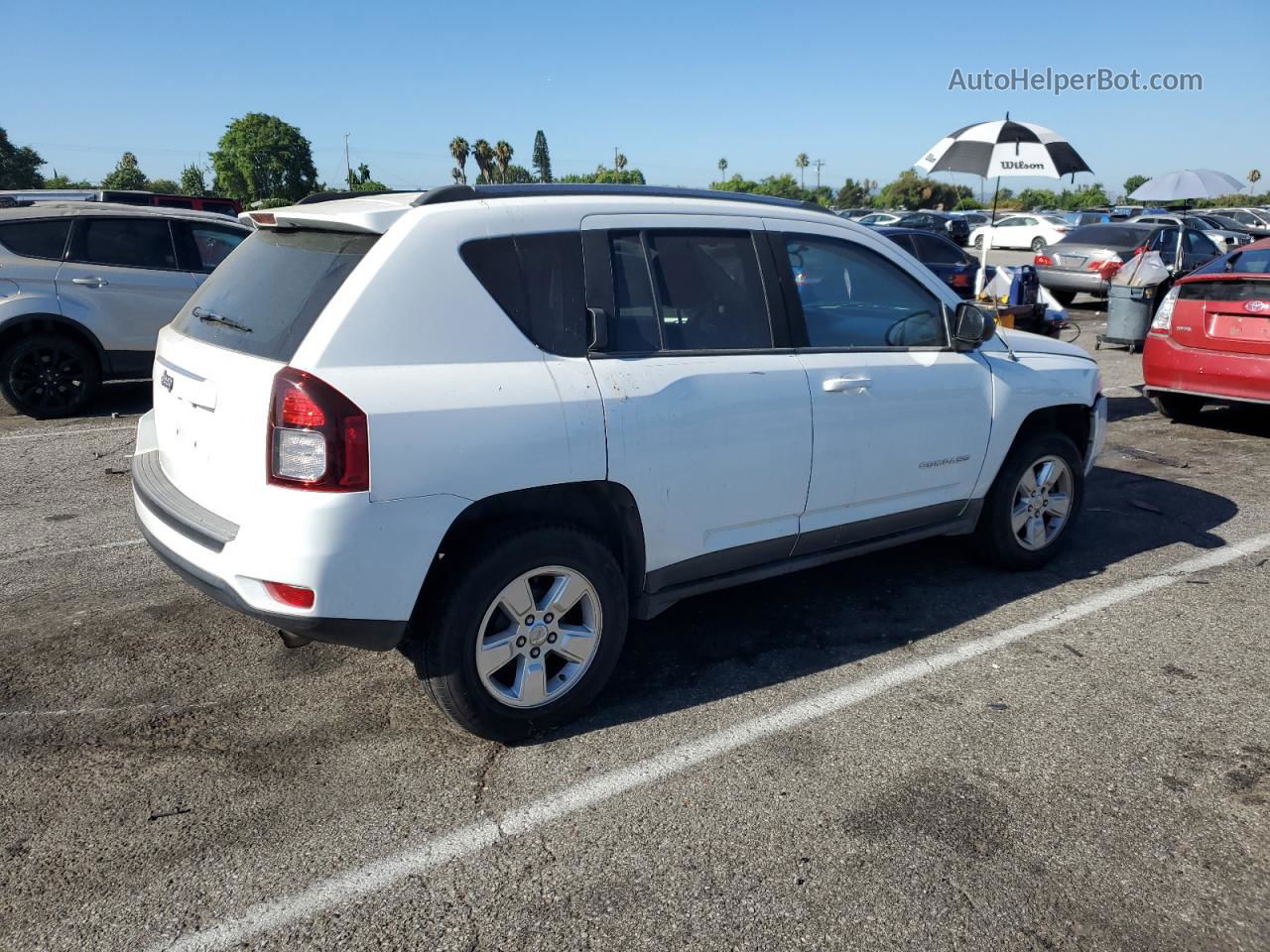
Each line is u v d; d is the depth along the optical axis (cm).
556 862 273
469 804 299
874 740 337
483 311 311
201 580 304
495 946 241
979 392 443
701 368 352
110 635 414
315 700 363
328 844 279
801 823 289
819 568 503
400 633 300
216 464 311
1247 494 639
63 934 243
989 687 375
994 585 480
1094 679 382
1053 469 490
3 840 279
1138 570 500
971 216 4281
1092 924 249
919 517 438
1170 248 1608
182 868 268
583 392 322
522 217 324
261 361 296
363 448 281
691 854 276
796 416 375
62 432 789
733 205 381
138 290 854
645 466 336
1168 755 328
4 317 806
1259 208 4144
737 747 332
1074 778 313
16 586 466
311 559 280
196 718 349
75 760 320
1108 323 1181
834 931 246
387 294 295
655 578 357
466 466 298
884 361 409
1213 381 765
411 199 324
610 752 329
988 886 263
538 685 330
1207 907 255
